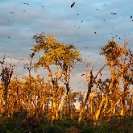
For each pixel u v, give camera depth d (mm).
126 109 33688
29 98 37031
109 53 32531
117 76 31875
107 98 31984
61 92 35062
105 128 28344
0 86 36969
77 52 35281
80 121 32219
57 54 33969
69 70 37562
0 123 29750
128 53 32344
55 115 34500
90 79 32344
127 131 27812
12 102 38312
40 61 35000
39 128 29578
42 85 35406
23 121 31031
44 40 35000
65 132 28406
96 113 32125
